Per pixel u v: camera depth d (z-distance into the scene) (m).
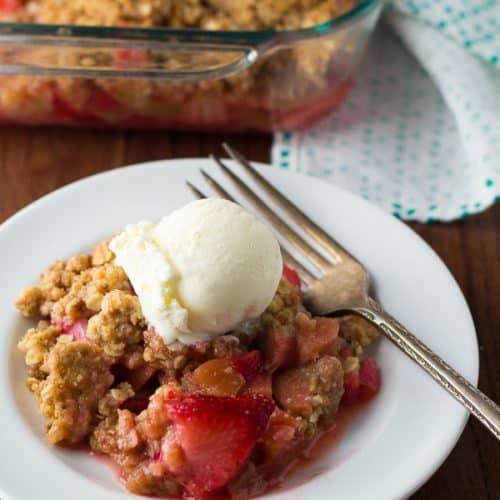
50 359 0.45
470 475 0.47
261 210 0.53
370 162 0.62
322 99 0.62
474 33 0.66
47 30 0.57
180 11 0.61
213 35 0.58
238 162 0.55
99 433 0.45
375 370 0.48
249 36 0.58
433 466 0.43
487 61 0.66
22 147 0.62
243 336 0.47
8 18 0.62
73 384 0.45
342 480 0.43
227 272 0.45
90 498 0.42
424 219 0.59
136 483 0.43
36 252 0.51
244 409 0.43
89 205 0.53
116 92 0.60
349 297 0.50
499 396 0.51
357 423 0.46
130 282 0.47
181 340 0.45
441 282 0.50
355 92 0.67
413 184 0.61
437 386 0.46
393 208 0.59
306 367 0.46
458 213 0.59
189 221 0.46
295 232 0.52
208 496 0.43
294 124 0.63
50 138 0.63
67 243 0.51
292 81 0.60
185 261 0.45
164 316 0.45
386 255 0.52
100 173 0.57
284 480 0.44
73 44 0.58
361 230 0.53
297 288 0.50
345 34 0.60
